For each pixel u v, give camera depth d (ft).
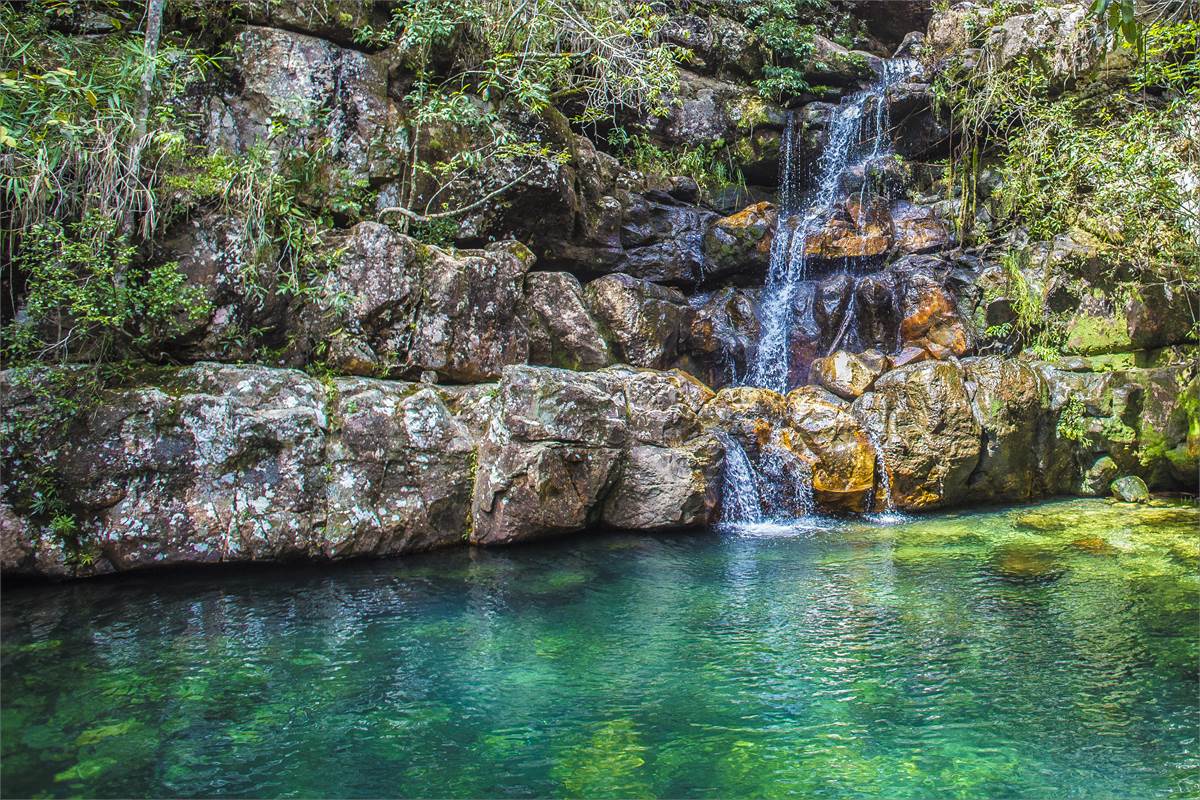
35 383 20.86
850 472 29.04
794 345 36.99
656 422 27.66
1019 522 28.17
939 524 28.12
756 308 37.91
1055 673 15.67
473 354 28.43
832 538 26.27
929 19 48.52
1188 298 34.09
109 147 22.71
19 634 17.26
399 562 23.11
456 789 11.59
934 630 17.99
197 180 25.14
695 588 21.11
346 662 16.10
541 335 30.89
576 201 33.71
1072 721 13.74
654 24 36.17
